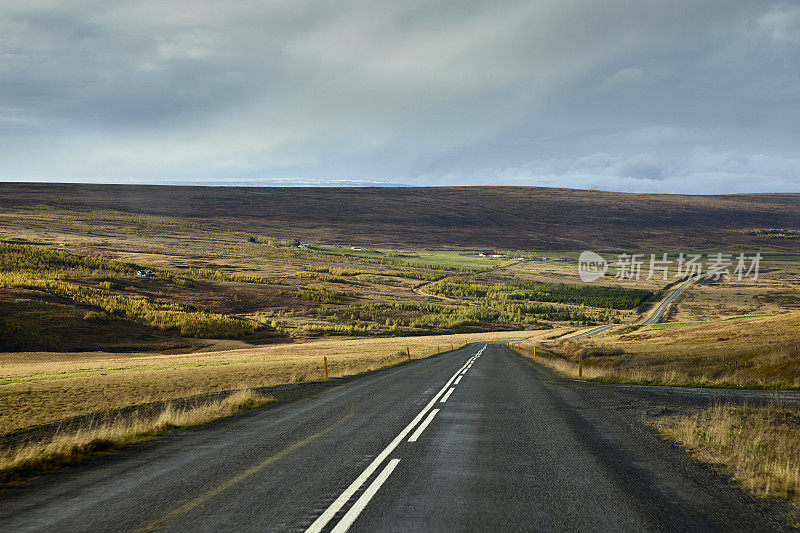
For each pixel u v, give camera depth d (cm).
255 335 9519
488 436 876
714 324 5875
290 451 759
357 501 524
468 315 13850
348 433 905
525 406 1245
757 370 1897
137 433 897
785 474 607
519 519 477
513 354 4250
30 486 581
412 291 18238
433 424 997
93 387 1981
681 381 1823
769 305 15438
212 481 596
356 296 15525
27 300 8981
